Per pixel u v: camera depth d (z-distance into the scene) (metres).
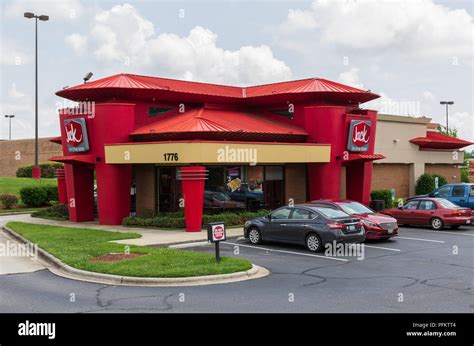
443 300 10.73
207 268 13.37
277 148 25.34
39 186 39.84
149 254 15.67
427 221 23.92
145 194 26.77
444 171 42.88
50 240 19.28
